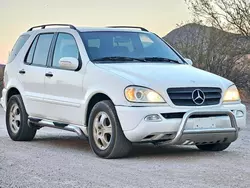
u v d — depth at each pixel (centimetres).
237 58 2194
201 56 2209
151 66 902
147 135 824
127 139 841
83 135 916
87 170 776
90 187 682
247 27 2172
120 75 856
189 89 845
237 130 877
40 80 1001
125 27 1015
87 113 900
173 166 803
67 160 852
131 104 827
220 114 860
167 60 964
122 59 931
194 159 861
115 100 841
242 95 2188
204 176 736
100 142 872
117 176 738
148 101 826
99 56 924
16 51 1098
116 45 952
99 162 834
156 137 832
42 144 1027
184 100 841
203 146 952
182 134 828
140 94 827
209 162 834
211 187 679
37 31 1060
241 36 2186
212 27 2209
